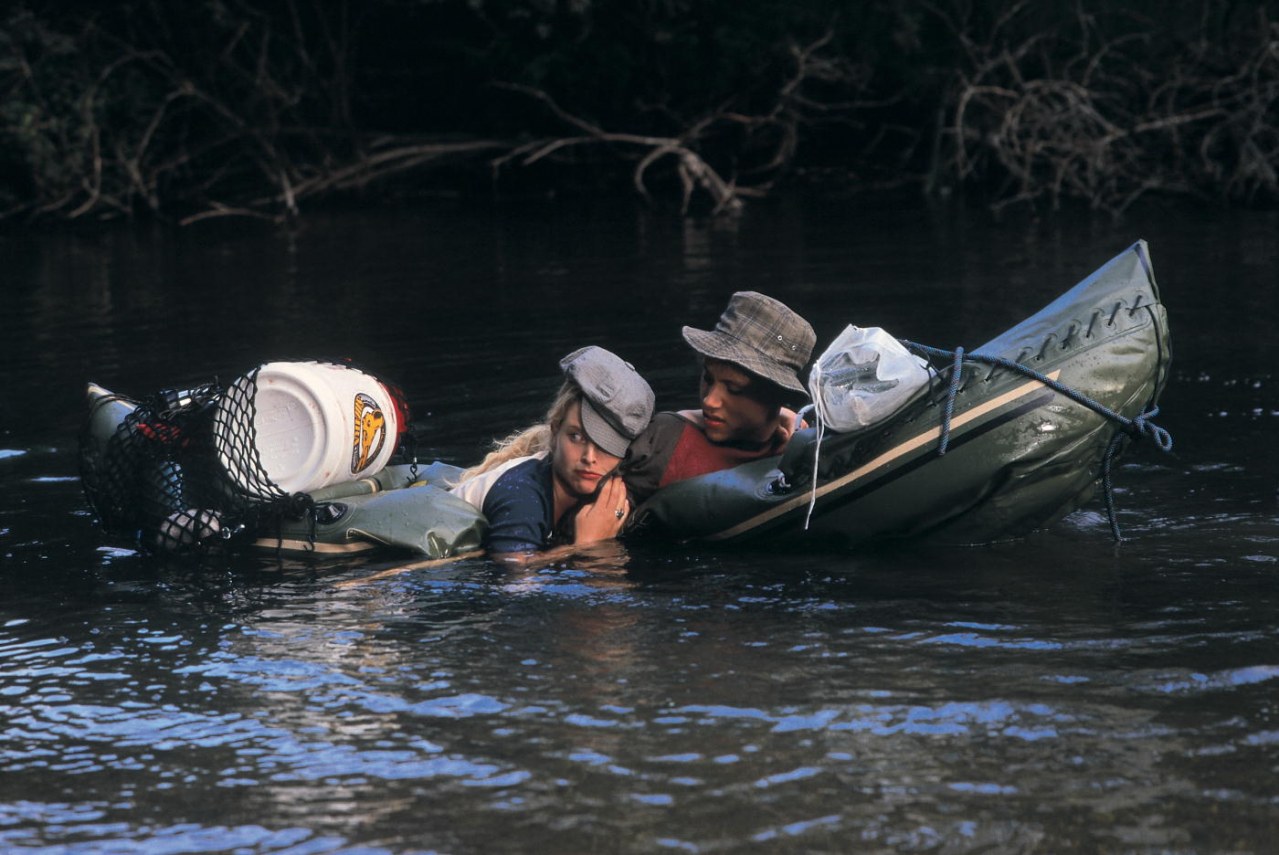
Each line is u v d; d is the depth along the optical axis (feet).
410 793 22.86
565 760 23.86
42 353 69.21
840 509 36.06
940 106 152.76
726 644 29.25
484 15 155.12
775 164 153.69
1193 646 28.40
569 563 35.60
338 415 37.32
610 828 21.52
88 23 146.30
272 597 33.14
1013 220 122.93
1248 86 138.41
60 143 143.64
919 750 23.95
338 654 29.17
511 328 73.61
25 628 31.27
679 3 153.48
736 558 35.94
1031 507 35.96
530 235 121.08
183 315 80.94
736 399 37.42
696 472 38.04
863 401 35.37
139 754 24.66
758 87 158.30
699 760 23.76
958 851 20.66
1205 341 64.69
